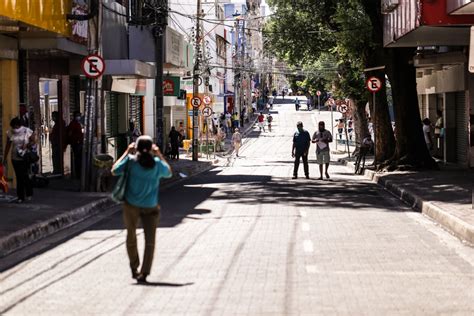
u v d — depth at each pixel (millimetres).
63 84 33406
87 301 10469
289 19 52125
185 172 40938
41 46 26531
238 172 43000
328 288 11117
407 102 35344
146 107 56125
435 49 39281
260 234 16797
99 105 29188
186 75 67312
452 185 27250
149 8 41531
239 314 9547
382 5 33000
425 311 9703
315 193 27641
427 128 45531
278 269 12617
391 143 38219
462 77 38656
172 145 54625
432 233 17078
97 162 26062
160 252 14406
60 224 18750
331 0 47469
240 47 131000
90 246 15625
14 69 26234
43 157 31094
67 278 12164
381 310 9750
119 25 40094
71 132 32156
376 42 36031
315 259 13570
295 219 19594
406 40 31609
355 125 57500
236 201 24672
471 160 37375
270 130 101188
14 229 16438
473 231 15523
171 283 11586
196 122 54344
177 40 46000
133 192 11711
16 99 26312
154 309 9914
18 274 12648
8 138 22062
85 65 25516
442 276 12070
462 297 10555
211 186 31703
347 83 55062
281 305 10016
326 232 17125
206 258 13727
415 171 34594
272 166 49531
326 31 51250
